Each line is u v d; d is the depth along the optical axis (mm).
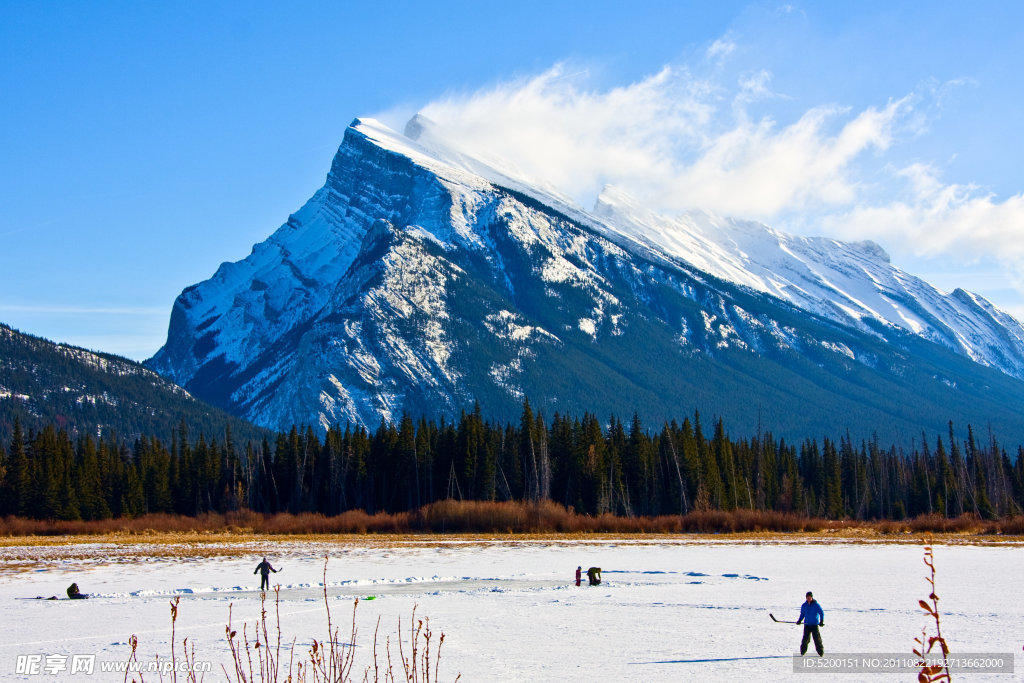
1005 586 55219
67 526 120125
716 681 30391
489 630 41188
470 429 141250
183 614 46938
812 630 34312
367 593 55781
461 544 92562
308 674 31234
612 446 141375
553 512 115500
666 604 49406
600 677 31188
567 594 54312
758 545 90000
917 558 74688
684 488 135875
